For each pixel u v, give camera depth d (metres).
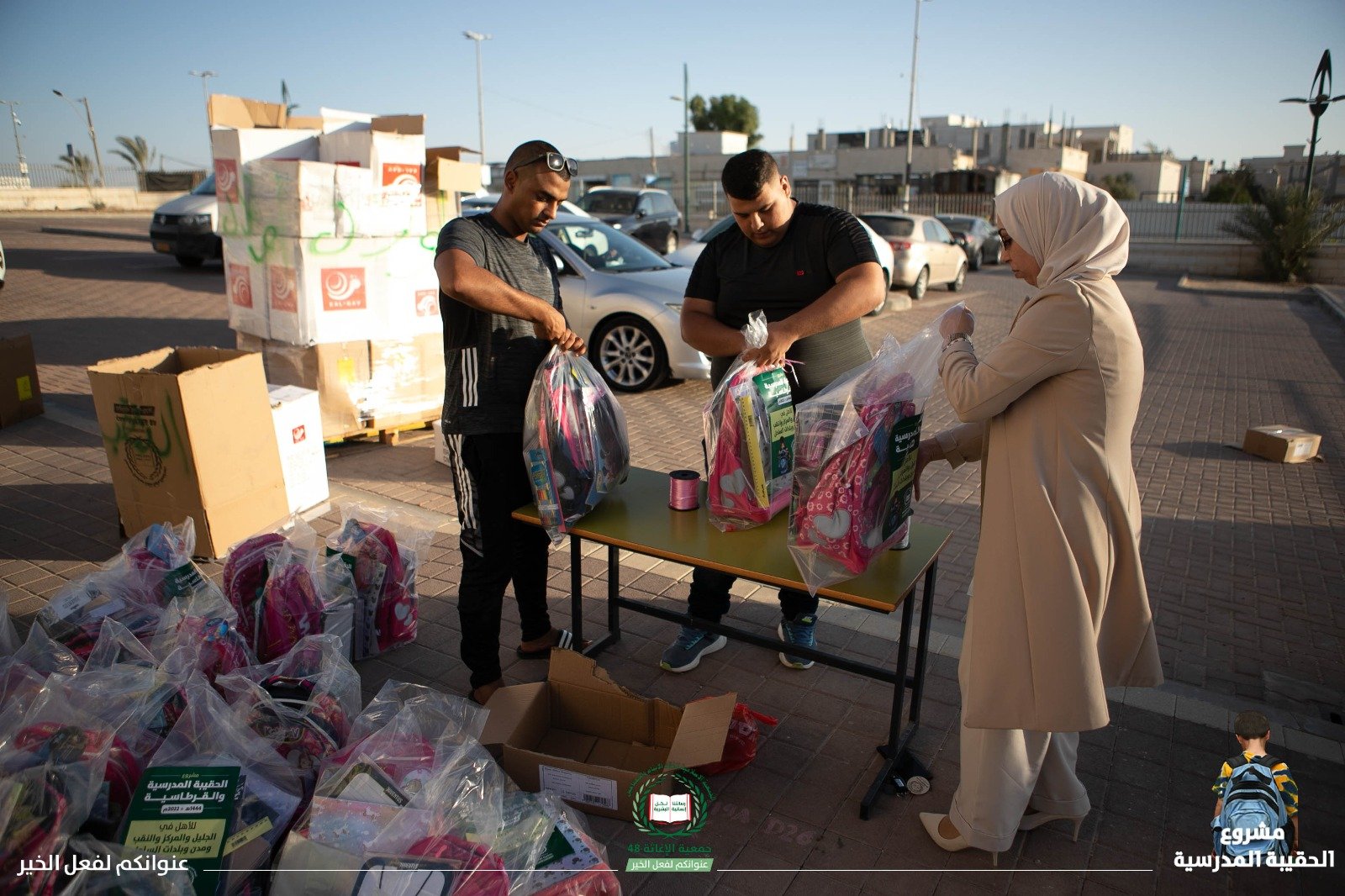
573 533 2.83
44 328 10.19
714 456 2.75
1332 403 8.43
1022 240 2.10
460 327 2.79
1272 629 3.84
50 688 2.14
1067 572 2.01
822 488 2.31
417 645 3.51
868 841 2.49
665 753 2.73
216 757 2.07
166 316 11.27
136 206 36.84
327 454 5.91
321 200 5.46
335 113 6.50
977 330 12.30
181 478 4.03
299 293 5.55
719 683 3.29
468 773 2.16
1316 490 5.80
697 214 34.66
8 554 4.20
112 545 4.32
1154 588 4.23
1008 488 2.09
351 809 1.97
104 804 1.96
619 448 3.07
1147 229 25.84
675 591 4.04
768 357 2.69
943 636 3.67
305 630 3.02
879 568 2.51
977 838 2.28
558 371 2.79
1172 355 11.00
